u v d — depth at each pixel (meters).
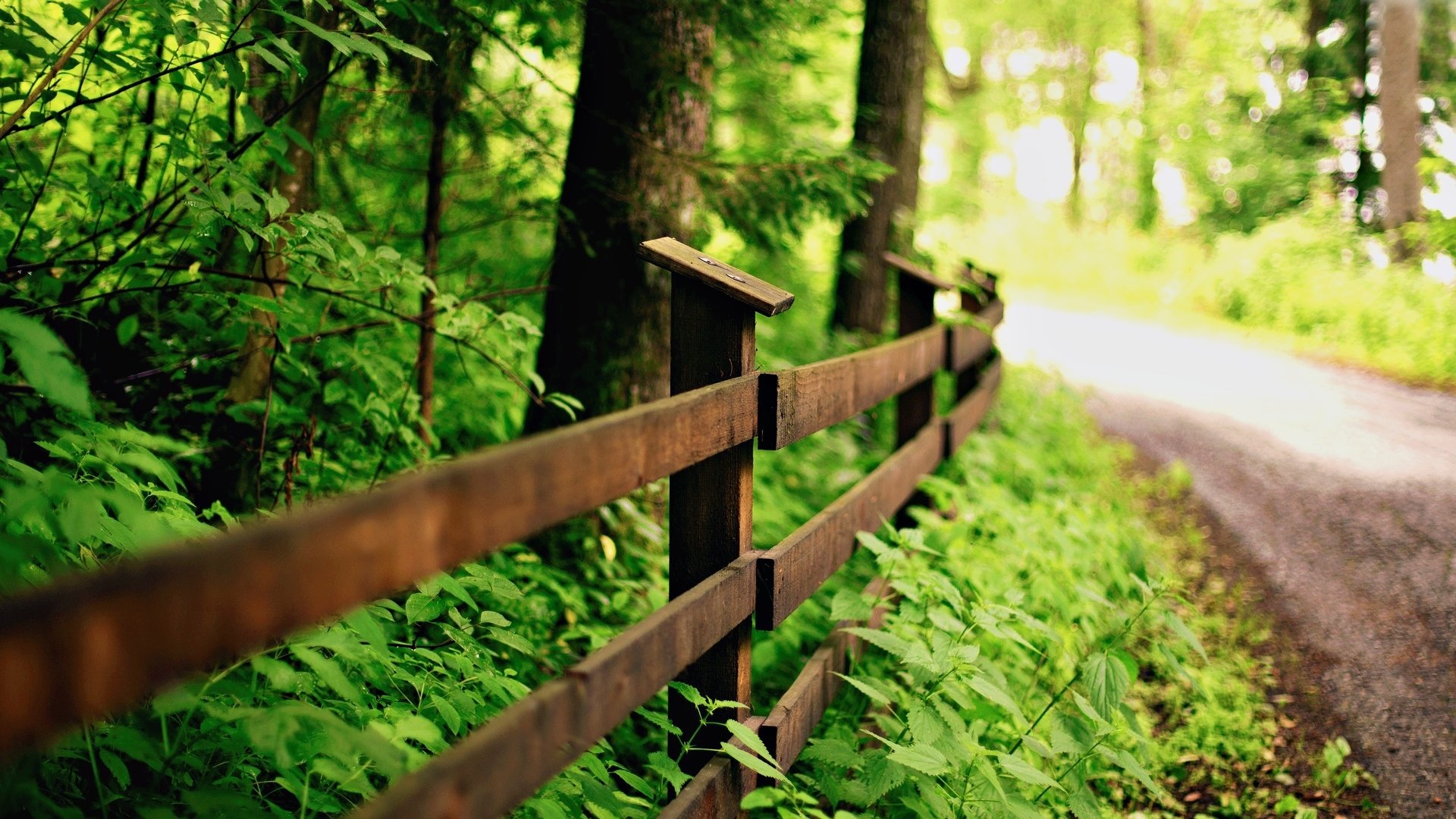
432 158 4.80
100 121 3.76
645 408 2.00
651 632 2.05
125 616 1.00
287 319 3.36
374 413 3.84
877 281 9.65
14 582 1.69
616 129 4.84
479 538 1.46
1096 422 10.25
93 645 0.97
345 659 2.43
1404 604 5.26
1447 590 5.37
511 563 3.81
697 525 2.67
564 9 4.59
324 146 4.56
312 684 2.28
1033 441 8.21
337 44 2.62
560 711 1.70
